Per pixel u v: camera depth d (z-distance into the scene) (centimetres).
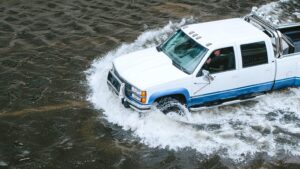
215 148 856
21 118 923
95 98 1005
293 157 845
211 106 955
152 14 1558
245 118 964
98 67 1158
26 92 1027
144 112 876
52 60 1190
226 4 1694
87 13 1538
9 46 1262
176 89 884
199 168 801
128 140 864
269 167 813
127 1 1680
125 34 1376
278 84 1012
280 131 925
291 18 1576
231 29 987
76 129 893
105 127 899
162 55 962
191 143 866
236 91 961
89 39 1331
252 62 954
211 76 909
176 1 1706
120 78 913
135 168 789
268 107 1009
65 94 1024
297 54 1013
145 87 860
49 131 884
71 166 786
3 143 843
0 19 1445
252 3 1717
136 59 957
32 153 818
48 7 1577
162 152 836
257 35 960
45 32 1368
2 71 1118
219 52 913
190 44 949
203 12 1598
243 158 834
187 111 923
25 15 1491
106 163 798
